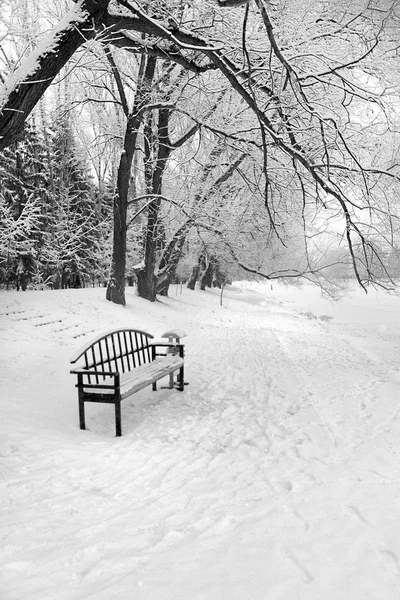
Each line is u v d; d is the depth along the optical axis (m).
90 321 12.52
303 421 5.80
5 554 2.72
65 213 24.64
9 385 7.07
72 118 18.12
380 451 4.59
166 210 20.23
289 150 7.60
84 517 3.28
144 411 6.47
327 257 17.69
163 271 19.94
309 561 2.54
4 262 20.25
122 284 15.67
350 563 2.52
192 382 8.30
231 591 2.25
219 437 5.28
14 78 6.34
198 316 19.92
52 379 7.84
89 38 7.16
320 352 12.41
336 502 3.37
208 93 12.58
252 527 2.99
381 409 6.31
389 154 11.45
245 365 9.99
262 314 25.75
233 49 8.83
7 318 10.81
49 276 24.19
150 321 14.93
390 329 20.88
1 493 3.75
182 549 2.72
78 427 5.72
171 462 4.48
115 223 15.34
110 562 2.58
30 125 21.81
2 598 2.25
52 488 3.86
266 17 5.62
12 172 20.94
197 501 3.51
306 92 9.82
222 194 18.27
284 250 23.80
